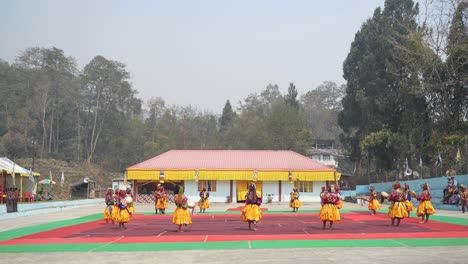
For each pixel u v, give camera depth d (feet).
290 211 114.52
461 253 42.04
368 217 89.30
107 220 79.30
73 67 328.49
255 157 182.80
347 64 243.81
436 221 76.38
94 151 328.29
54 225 76.59
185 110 365.81
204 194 114.93
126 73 341.41
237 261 39.22
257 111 378.53
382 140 204.95
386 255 41.50
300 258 40.34
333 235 56.95
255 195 64.23
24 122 289.94
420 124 196.75
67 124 322.14
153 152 304.50
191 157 181.06
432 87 184.75
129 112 343.87
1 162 152.87
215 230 64.59
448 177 117.50
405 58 196.65
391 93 211.00
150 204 163.94
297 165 174.19
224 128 366.84
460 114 185.68
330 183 172.35
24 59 318.65
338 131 422.82
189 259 40.60
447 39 179.93
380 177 214.07
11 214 96.58
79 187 229.66
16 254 45.14
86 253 45.06
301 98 470.39
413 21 213.87
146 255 43.24
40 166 264.11
